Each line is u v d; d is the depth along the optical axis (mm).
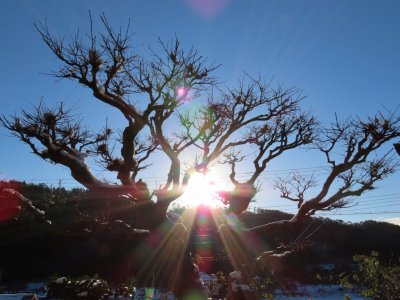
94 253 41625
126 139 14211
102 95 14195
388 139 14789
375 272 14844
